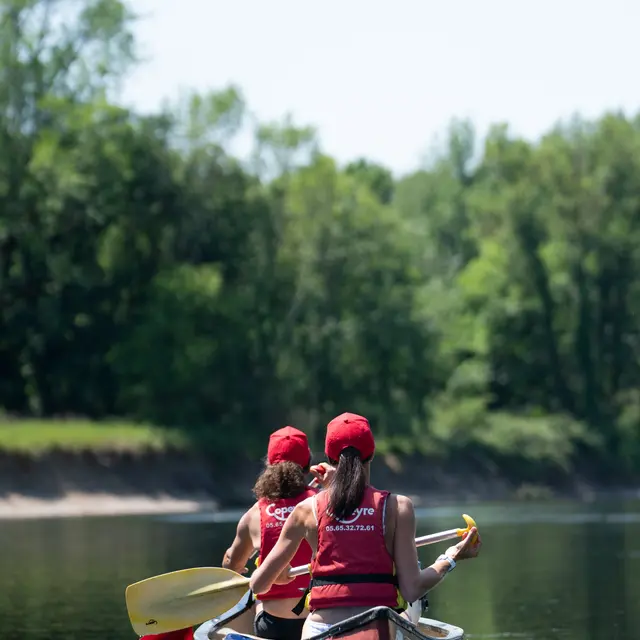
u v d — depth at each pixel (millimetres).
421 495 113500
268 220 116500
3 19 108688
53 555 45375
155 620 17172
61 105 108875
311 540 14141
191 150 115688
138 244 113125
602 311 139750
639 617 29172
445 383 127938
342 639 13594
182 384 107312
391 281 120938
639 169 135125
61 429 96625
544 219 136875
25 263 107312
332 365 117688
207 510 92438
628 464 137750
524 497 123312
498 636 26281
